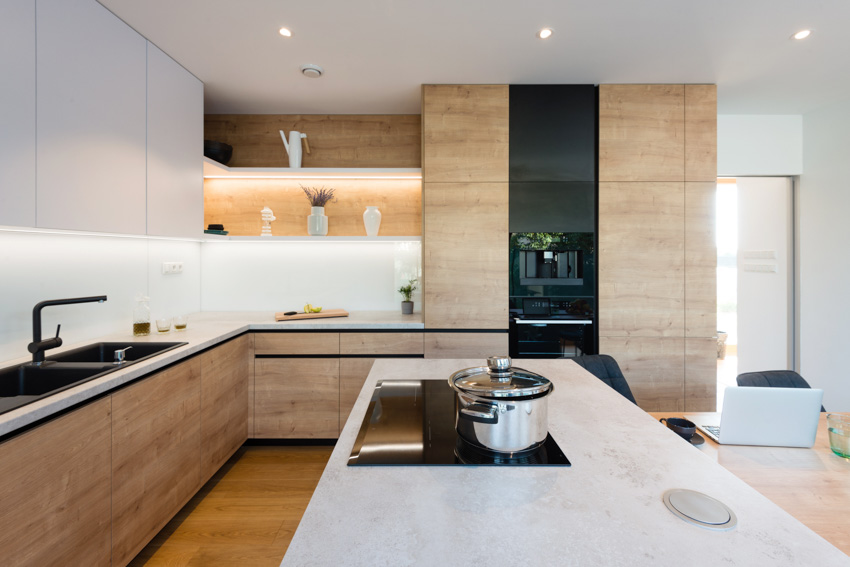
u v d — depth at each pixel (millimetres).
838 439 1299
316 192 3406
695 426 1470
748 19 2117
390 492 746
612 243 2865
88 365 1662
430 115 2848
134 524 1632
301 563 558
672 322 2869
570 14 2076
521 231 2877
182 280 3135
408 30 2199
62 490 1296
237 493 2299
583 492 744
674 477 802
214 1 1916
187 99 2566
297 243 3438
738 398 1363
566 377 1548
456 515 673
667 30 2219
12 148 1493
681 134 2848
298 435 2846
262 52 2385
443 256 2885
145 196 2188
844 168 3178
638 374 2877
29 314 1843
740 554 576
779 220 3727
